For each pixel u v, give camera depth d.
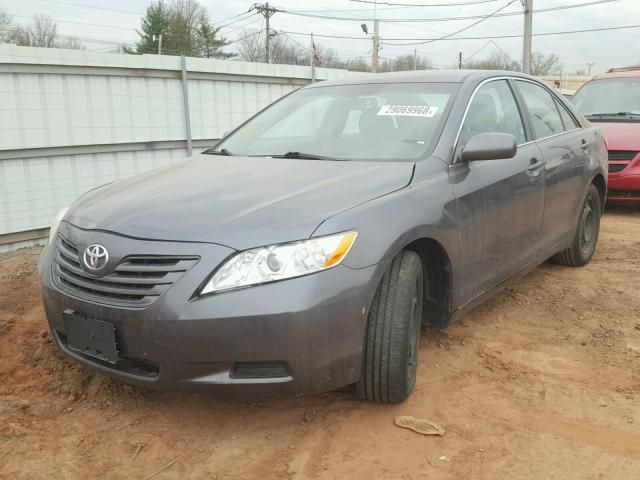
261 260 2.51
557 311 4.46
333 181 3.06
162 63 8.16
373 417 2.98
